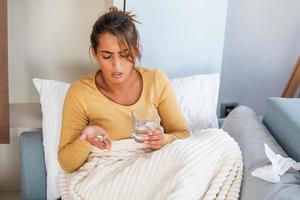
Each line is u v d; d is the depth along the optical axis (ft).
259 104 8.16
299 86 7.06
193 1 5.96
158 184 4.27
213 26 6.18
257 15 7.45
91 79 4.96
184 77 6.11
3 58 5.03
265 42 7.68
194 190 4.08
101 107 4.87
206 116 5.82
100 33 4.53
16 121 5.99
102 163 4.70
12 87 6.40
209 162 4.33
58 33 6.27
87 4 6.22
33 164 5.27
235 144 4.65
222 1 6.07
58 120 5.42
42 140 5.46
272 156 4.27
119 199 4.34
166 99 5.16
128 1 5.74
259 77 7.94
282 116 5.07
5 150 6.43
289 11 7.54
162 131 4.71
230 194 4.19
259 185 4.04
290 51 7.85
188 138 4.74
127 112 4.93
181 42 6.16
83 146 4.63
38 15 6.11
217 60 6.41
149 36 6.01
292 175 4.16
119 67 4.59
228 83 7.86
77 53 6.44
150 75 5.12
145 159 4.45
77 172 4.82
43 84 5.61
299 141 4.64
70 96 4.86
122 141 4.84
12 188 6.77
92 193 4.47
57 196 5.20
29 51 6.27
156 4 5.85
